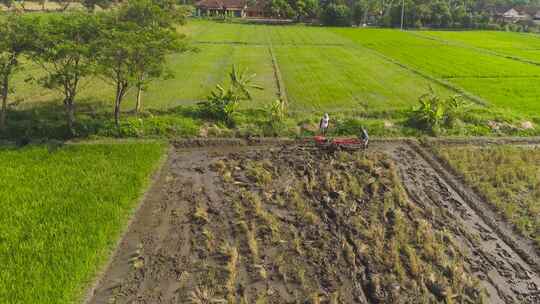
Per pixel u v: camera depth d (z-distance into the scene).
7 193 13.99
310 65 37.50
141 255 12.14
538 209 15.31
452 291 11.27
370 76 33.66
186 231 13.39
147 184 15.94
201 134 20.78
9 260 10.91
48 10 68.50
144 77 23.33
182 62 36.53
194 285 11.11
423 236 13.51
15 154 17.05
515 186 16.97
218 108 22.05
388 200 15.55
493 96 28.58
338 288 11.23
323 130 21.11
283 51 44.94
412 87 30.45
